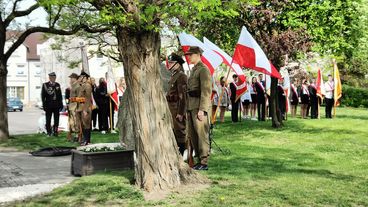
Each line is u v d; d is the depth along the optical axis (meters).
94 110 18.25
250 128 17.72
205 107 8.12
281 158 10.21
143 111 6.83
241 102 22.70
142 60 6.79
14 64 73.75
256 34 16.89
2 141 15.06
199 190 6.77
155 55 6.88
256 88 21.58
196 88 8.29
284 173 8.23
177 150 7.15
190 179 7.15
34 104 71.81
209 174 7.94
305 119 22.06
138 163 6.98
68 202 6.38
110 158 8.57
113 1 6.55
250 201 6.17
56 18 15.34
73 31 15.61
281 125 18.06
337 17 18.52
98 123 17.94
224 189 6.84
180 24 7.04
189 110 8.39
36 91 75.25
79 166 8.59
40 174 9.12
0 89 15.62
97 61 54.34
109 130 17.59
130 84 6.87
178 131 8.89
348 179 7.73
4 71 15.74
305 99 22.66
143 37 6.73
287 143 13.16
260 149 11.73
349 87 36.78
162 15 6.44
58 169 9.70
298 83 23.72
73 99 14.98
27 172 9.34
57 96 16.69
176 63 8.91
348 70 40.81
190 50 8.31
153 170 6.82
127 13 6.37
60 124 18.61
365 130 16.67
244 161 9.68
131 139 11.13
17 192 7.15
